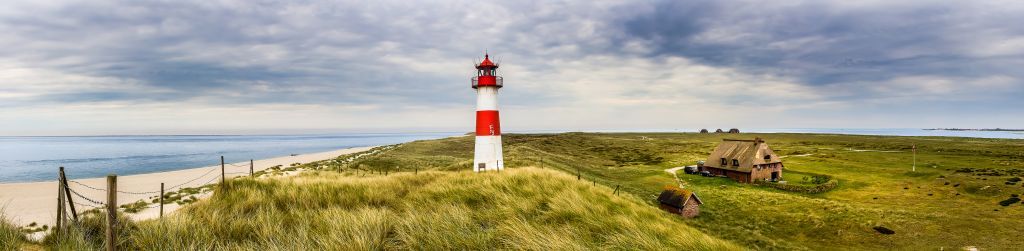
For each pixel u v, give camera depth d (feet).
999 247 94.99
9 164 330.34
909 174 214.48
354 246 22.38
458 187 44.83
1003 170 217.77
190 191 137.80
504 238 26.08
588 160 305.12
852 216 120.26
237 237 26.30
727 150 226.99
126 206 103.60
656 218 42.27
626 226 30.35
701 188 185.57
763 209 135.64
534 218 33.35
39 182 203.00
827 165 262.26
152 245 23.30
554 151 375.45
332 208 34.40
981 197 155.74
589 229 30.12
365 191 44.32
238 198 38.99
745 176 207.00
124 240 24.02
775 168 214.48
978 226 111.45
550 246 23.67
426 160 236.22
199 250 22.06
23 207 121.49
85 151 538.06
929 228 109.60
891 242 100.53
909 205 146.72
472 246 24.41
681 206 123.65
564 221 32.30
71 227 25.36
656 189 178.60
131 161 361.10
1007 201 144.25
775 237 107.24
